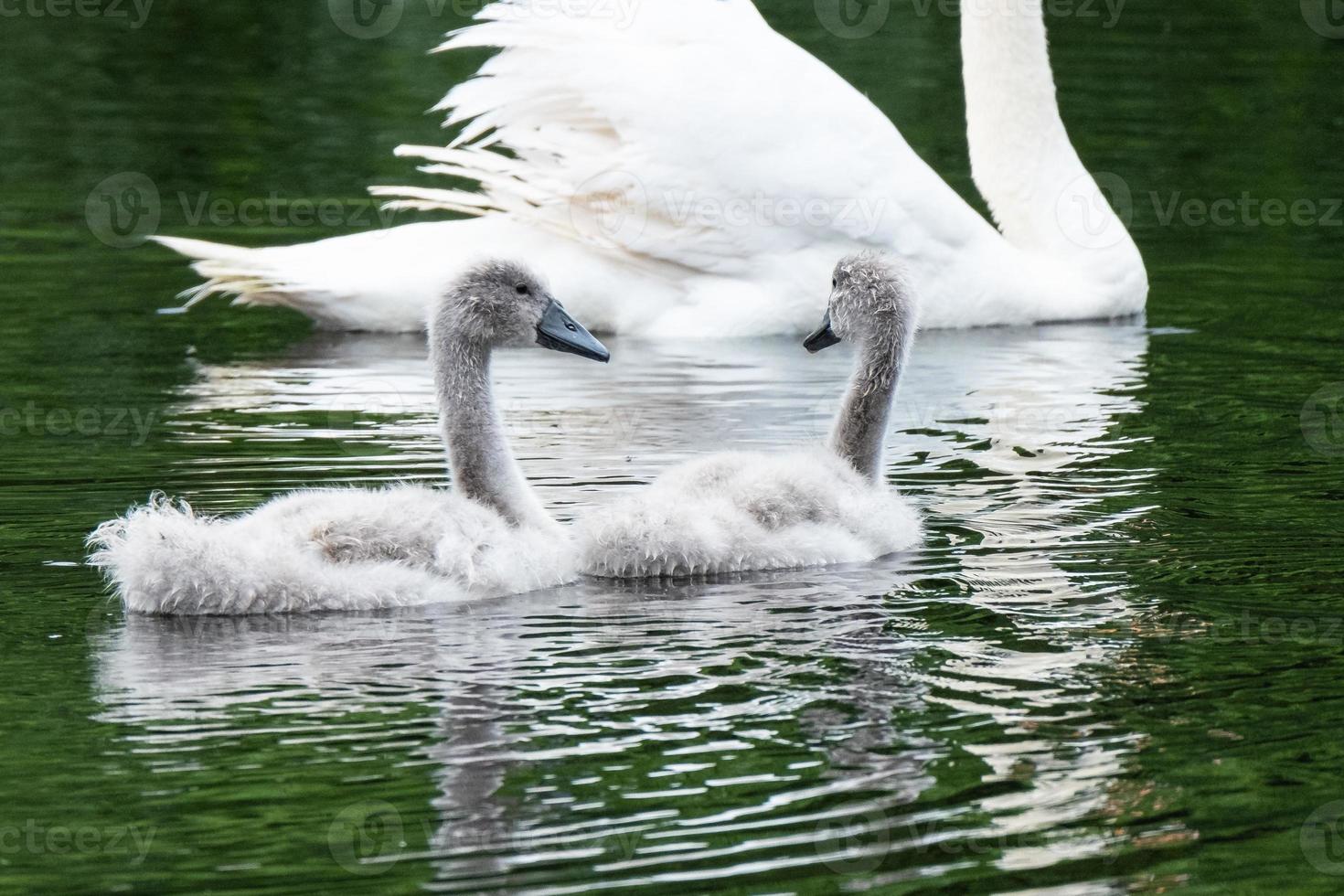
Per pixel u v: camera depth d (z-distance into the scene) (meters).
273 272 20.72
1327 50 33.72
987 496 15.18
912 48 33.53
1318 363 19.88
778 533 13.52
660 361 20.19
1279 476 15.64
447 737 9.98
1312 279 23.77
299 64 32.47
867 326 14.94
